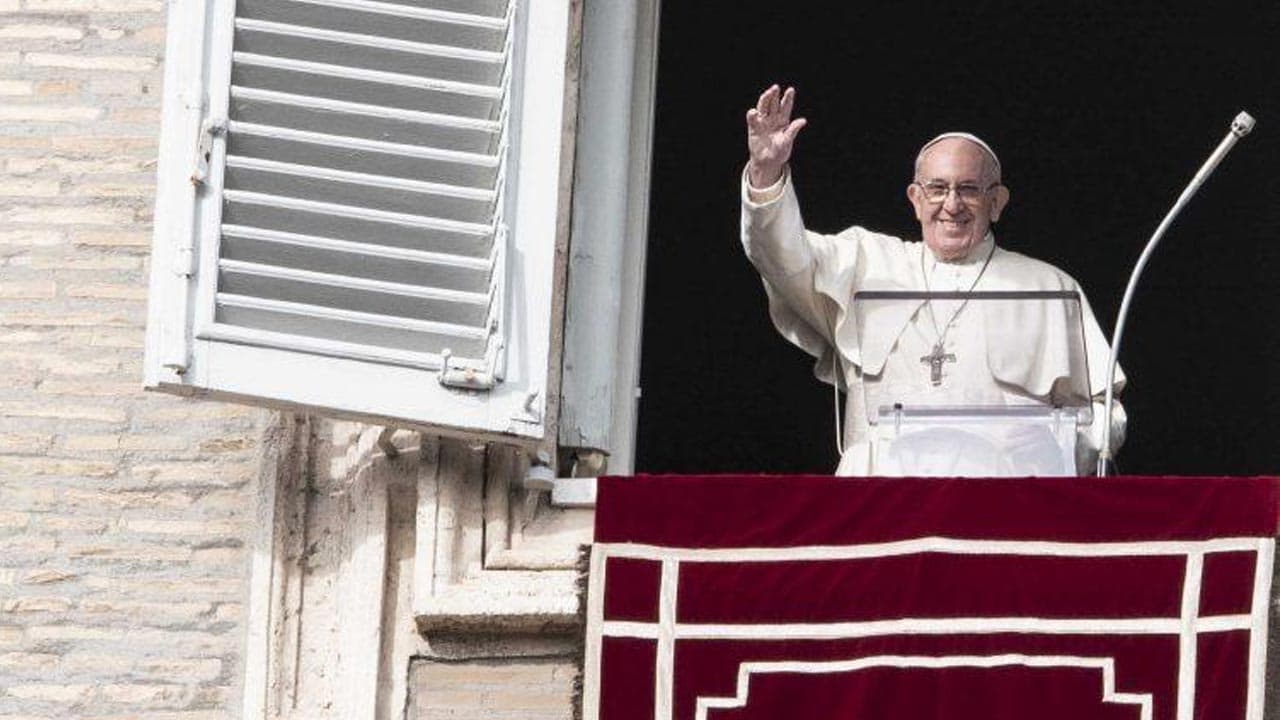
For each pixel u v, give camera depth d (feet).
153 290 140.05
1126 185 191.01
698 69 191.21
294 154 141.79
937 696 137.49
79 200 147.33
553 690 140.56
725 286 191.01
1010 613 138.00
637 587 138.72
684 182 190.80
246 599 142.72
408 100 142.61
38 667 142.10
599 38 151.74
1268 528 138.31
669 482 139.23
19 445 144.46
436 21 143.13
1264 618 137.80
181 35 141.90
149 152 147.84
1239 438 189.47
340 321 140.56
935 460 141.49
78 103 148.15
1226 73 189.67
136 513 143.84
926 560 138.21
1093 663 137.59
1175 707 137.28
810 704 137.80
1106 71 190.80
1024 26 190.80
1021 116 191.72
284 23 142.61
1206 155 190.19
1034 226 191.62
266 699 141.18
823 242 152.25
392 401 140.36
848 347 149.07
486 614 140.05
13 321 146.00
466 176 142.31
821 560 138.62
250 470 144.05
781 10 190.80
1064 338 144.97
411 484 143.23
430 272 141.49
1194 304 190.19
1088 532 138.51
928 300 145.48
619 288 149.59
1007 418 142.10
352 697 140.67
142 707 141.69
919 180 153.07
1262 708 137.18
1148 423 189.57
